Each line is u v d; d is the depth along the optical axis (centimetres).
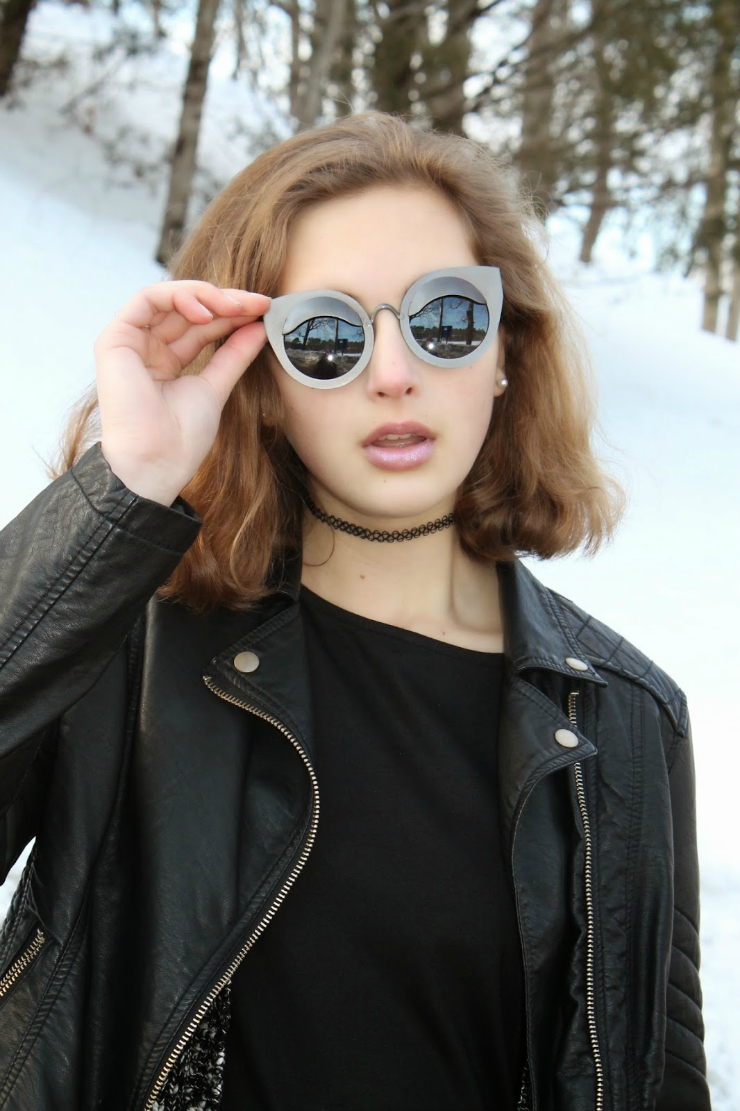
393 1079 111
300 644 119
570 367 136
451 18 957
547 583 566
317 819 109
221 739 112
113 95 1315
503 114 991
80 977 105
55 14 1470
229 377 107
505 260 124
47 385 586
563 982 116
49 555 96
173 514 97
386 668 121
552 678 126
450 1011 113
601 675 129
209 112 1422
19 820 107
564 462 135
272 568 123
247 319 109
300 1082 109
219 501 118
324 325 107
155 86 1373
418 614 126
